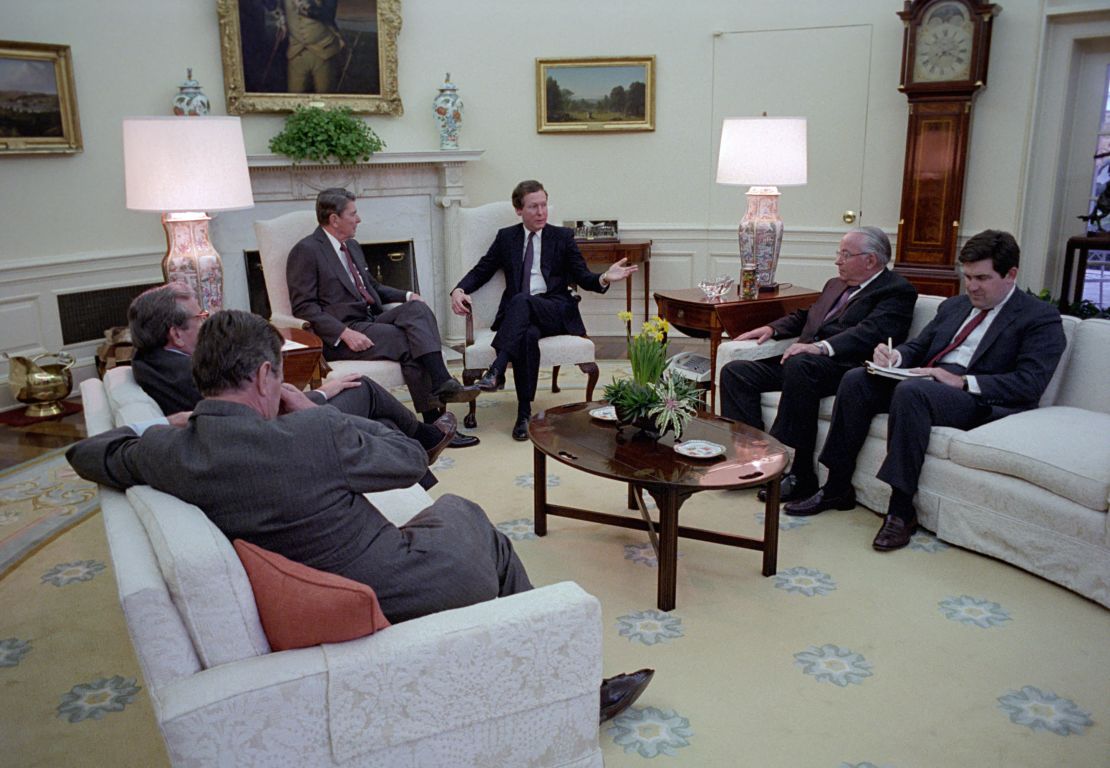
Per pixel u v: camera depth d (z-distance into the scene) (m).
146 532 1.51
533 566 2.82
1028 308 2.96
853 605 2.56
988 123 5.10
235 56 5.04
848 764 1.88
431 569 1.70
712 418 3.05
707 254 5.92
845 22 5.32
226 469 1.53
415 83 5.64
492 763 1.58
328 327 3.78
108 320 4.96
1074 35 4.83
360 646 1.45
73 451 1.71
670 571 2.51
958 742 1.94
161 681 1.38
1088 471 2.50
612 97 5.71
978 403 2.96
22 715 2.09
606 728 2.01
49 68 4.48
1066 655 2.28
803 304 4.12
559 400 4.59
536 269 4.27
